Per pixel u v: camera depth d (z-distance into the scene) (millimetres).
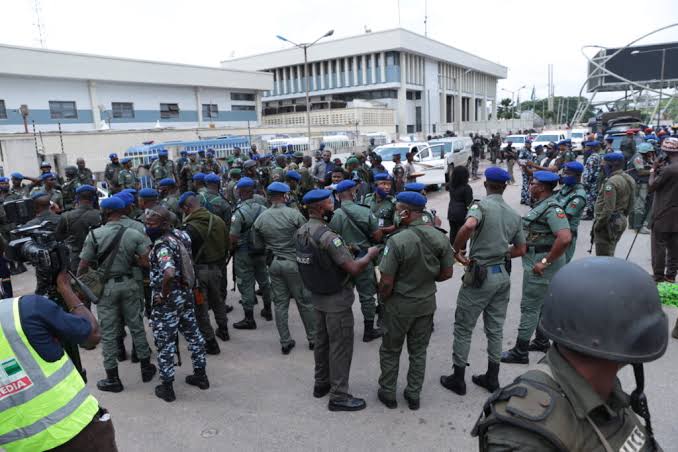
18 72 26812
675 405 3809
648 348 1185
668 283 6129
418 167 17219
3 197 9398
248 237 5648
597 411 1269
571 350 1278
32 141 14125
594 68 73375
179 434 3725
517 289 6859
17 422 2076
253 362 4957
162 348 4156
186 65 36000
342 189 5336
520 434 1198
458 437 3555
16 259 2549
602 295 1203
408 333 3861
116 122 32594
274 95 60438
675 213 5996
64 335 2176
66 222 5859
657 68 67562
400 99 52688
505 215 3955
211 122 39156
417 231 3643
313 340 5156
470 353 4922
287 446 3527
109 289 4316
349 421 3822
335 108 45875
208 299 5410
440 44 58250
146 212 4082
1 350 2021
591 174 11203
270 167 11922
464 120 70500
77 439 2180
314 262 3824
